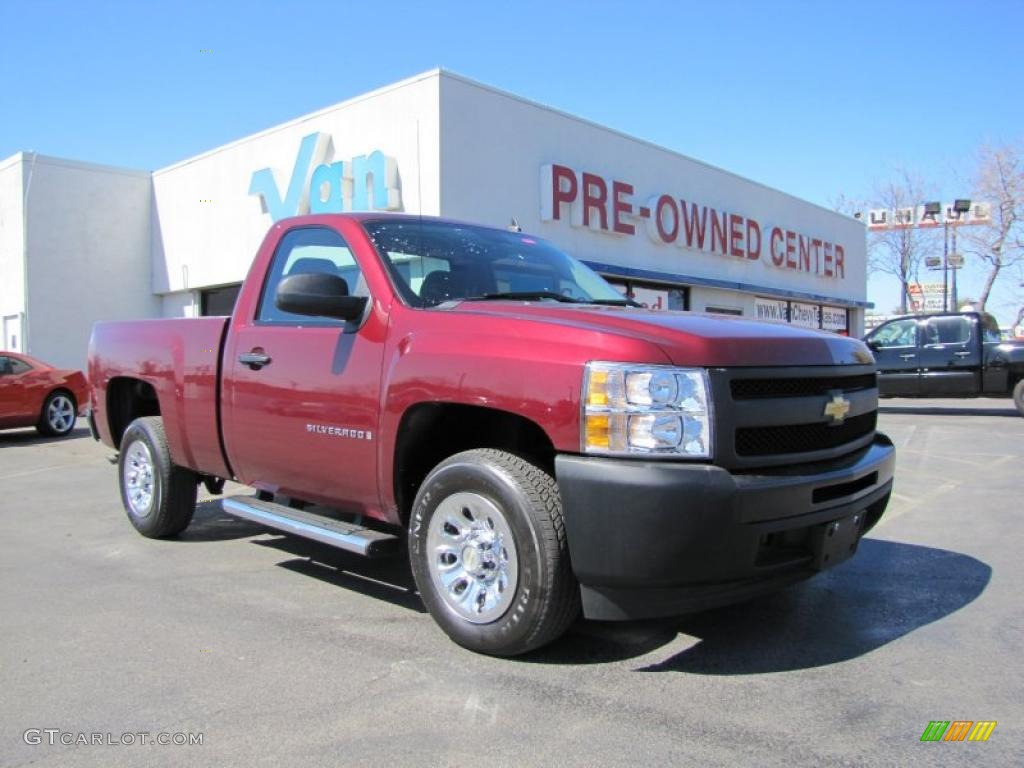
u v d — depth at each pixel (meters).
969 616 4.09
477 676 3.39
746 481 3.09
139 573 5.03
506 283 4.48
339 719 3.02
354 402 4.02
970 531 5.93
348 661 3.57
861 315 31.44
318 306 3.96
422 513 3.76
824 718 3.00
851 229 30.47
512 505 3.37
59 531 6.25
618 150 18.28
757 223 23.84
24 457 10.81
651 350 3.16
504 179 15.29
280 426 4.49
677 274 20.14
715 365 3.16
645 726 2.94
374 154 14.80
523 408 3.34
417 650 3.69
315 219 4.68
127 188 21.91
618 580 3.12
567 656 3.60
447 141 14.20
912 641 3.77
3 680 3.41
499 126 15.21
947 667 3.46
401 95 14.73
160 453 5.70
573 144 16.98
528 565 3.33
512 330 3.51
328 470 4.24
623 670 3.45
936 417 15.31
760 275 24.11
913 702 3.13
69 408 13.45
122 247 21.80
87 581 4.86
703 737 2.86
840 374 3.65
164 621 4.12
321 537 4.17
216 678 3.40
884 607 4.25
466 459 3.61
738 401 3.18
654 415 3.09
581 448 3.19
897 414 16.09
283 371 4.46
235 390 4.80
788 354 3.43
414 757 2.74
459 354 3.58
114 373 6.03
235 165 19.08
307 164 16.41
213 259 19.97
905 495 7.36
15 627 4.05
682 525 3.01
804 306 27.14
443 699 3.18
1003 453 10.02
